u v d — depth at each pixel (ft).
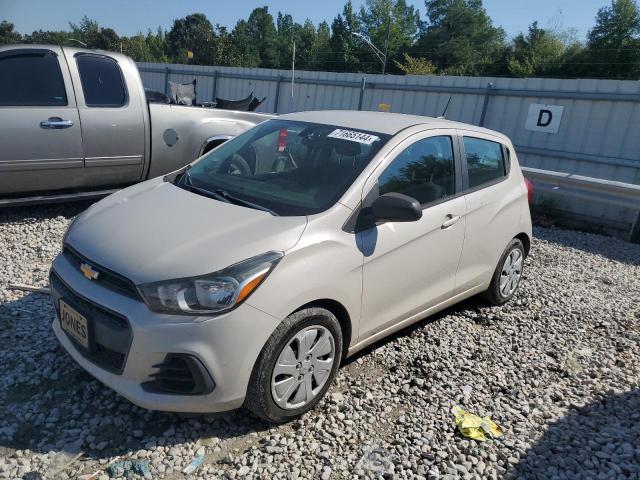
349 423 10.05
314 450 9.29
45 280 14.82
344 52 261.24
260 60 302.25
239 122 23.27
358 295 10.47
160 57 282.56
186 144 21.81
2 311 12.91
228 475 8.53
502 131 35.78
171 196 11.09
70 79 18.56
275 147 12.58
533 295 17.66
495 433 10.21
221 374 8.59
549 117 33.14
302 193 10.80
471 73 229.86
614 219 28.50
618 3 200.75
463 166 13.57
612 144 30.71
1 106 17.17
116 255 9.09
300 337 9.49
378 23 258.16
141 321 8.39
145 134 20.43
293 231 9.53
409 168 11.91
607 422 10.94
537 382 12.19
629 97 29.55
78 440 9.04
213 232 9.39
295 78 51.90
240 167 12.42
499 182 14.99
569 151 32.53
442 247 12.52
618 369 13.21
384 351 12.85
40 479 8.16
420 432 10.06
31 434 9.09
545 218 30.30
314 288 9.40
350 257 10.11
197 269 8.58
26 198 18.45
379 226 10.84
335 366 10.37
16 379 10.41
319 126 12.91
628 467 9.49
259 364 8.89
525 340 14.33
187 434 9.41
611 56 192.65
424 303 12.65
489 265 14.82
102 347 8.98
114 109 19.49
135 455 8.82
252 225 9.62
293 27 342.23
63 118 18.24
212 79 64.39
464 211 13.15
